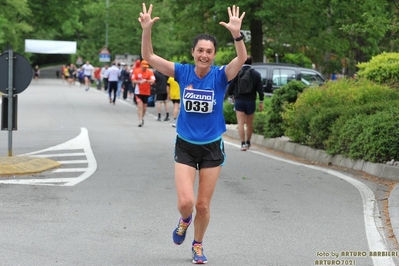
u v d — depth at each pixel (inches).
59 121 1328.7
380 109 753.0
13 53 683.4
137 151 850.8
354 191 577.3
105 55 3009.4
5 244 399.5
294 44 1721.2
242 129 885.2
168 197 545.0
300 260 374.6
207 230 439.5
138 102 1243.8
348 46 1745.8
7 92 687.1
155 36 2834.6
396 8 853.8
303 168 717.3
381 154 655.1
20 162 676.1
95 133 1088.2
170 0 1724.9
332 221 466.9
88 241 409.1
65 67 4082.2
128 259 373.1
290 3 1481.3
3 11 2874.0
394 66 1044.5
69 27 4719.5
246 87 868.6
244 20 1563.7
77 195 550.9
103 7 3432.6
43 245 398.6
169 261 370.3
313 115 825.5
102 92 2699.3
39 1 3599.9
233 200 535.5
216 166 360.2
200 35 356.5
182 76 357.7
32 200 528.7
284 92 939.3
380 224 459.8
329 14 1632.6
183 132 357.7
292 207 511.5
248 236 425.4
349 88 876.0
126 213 485.4
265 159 795.4
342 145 728.3
